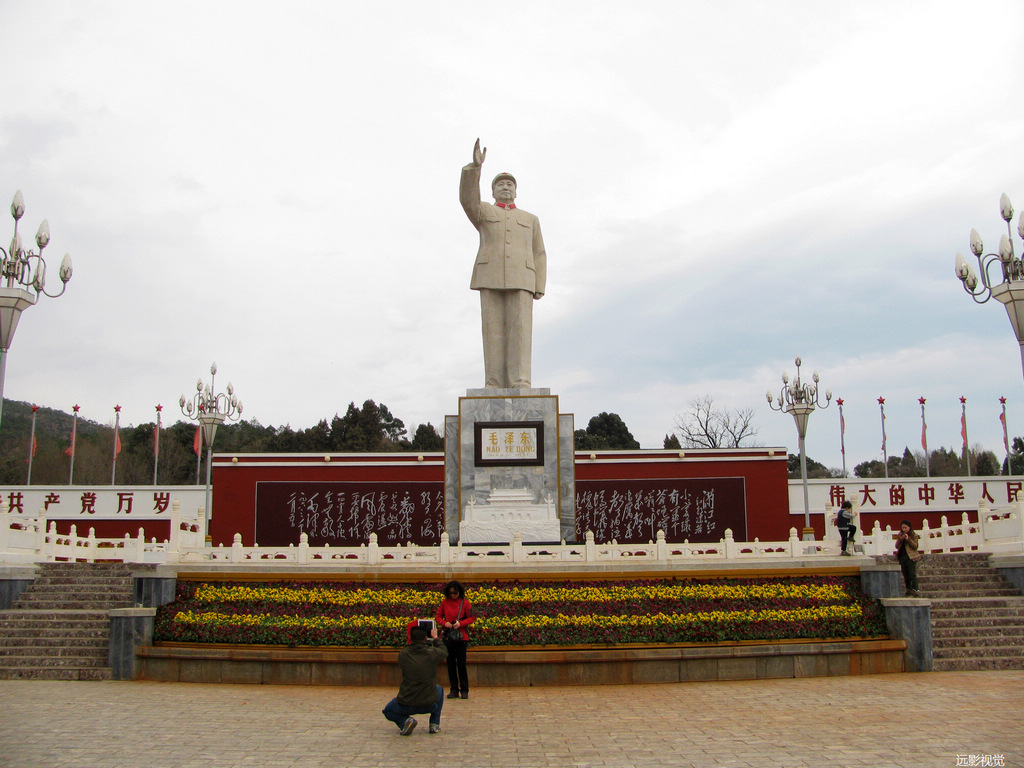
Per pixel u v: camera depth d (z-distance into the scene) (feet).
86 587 67.00
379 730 36.63
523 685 50.16
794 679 51.24
